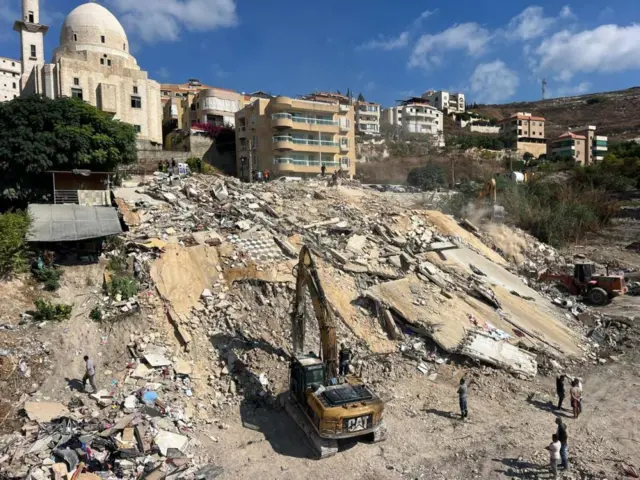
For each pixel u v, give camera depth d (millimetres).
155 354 17391
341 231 29797
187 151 57562
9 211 22938
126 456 12703
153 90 58156
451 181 69500
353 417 13500
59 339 17266
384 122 111875
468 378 18797
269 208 30453
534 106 188500
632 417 16297
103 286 20516
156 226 25422
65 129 25438
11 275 19609
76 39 55000
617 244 43500
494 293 25703
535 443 14688
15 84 96000
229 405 16234
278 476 12977
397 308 22031
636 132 130000
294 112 56250
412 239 30906
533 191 49312
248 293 21750
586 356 21516
